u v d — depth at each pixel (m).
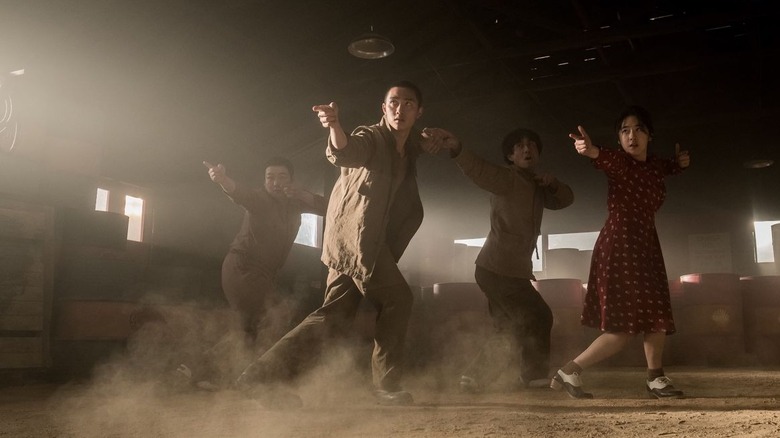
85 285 5.73
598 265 3.67
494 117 12.81
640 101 12.12
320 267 10.86
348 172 3.25
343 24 9.28
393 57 10.26
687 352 7.44
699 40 10.42
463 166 3.87
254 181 11.11
